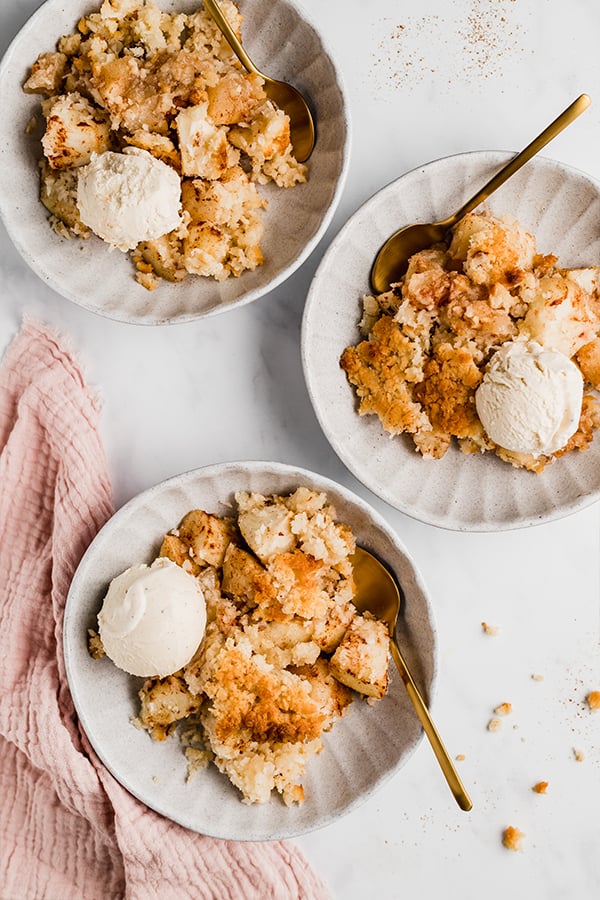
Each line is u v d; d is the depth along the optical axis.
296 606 0.69
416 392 0.72
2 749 0.76
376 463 0.73
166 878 0.72
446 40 0.74
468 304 0.70
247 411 0.75
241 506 0.71
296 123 0.71
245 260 0.71
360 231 0.71
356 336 0.73
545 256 0.72
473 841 0.76
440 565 0.76
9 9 0.72
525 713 0.77
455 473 0.73
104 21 0.68
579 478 0.73
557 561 0.77
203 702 0.71
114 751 0.69
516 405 0.69
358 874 0.76
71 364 0.74
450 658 0.76
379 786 0.70
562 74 0.75
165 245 0.70
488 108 0.75
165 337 0.75
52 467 0.75
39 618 0.74
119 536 0.69
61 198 0.69
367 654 0.69
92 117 0.69
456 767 0.76
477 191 0.72
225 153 0.68
